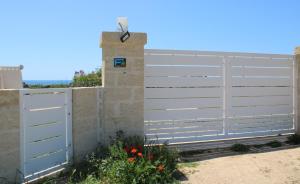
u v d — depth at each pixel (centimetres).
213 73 740
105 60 620
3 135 431
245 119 782
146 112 689
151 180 472
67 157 548
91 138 598
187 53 711
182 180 513
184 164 600
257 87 790
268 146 739
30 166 473
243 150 700
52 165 517
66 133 546
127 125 636
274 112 814
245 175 540
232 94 763
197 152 684
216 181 511
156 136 698
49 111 509
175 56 703
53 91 514
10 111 439
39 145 490
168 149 598
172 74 703
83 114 577
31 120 474
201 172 554
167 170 513
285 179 521
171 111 708
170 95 705
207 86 736
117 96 628
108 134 624
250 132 791
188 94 720
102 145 611
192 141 734
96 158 550
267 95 804
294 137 784
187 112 722
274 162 615
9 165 439
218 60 744
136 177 468
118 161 502
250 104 785
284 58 817
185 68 713
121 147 552
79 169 528
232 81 761
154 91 692
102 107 623
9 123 438
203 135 742
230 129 768
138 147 566
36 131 484
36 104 483
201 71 728
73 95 555
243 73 771
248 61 775
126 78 632
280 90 819
